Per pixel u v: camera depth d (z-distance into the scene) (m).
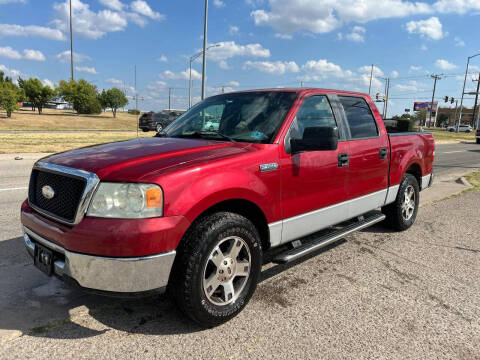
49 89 55.47
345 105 4.25
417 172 5.75
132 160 2.77
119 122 50.41
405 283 3.75
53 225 2.69
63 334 2.74
